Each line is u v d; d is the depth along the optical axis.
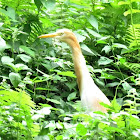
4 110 6.58
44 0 10.36
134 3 12.68
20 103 6.38
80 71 9.90
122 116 6.73
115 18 12.92
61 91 11.57
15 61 10.76
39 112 6.32
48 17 12.65
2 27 10.28
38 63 11.00
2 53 10.58
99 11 12.77
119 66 11.71
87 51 11.75
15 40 10.56
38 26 11.62
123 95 11.34
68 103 10.10
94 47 12.51
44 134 6.27
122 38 12.39
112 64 11.70
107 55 12.51
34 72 10.78
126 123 6.65
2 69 10.73
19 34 10.71
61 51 12.00
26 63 10.93
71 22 12.87
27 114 6.43
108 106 6.61
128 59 12.33
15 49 10.43
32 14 11.64
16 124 6.48
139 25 10.29
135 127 6.64
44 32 11.89
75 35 10.93
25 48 9.87
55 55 11.66
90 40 12.74
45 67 11.42
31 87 10.83
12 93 6.33
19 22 11.31
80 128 6.10
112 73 11.84
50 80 10.91
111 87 11.70
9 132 6.46
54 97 10.74
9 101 6.59
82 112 7.32
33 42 11.34
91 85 9.50
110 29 12.95
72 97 10.38
